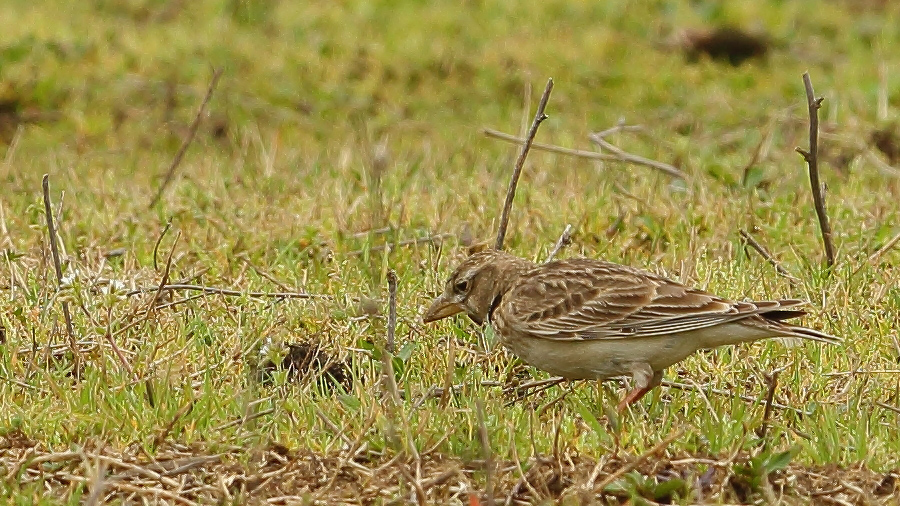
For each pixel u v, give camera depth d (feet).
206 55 70.44
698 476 27.81
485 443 26.45
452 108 67.67
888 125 60.03
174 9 76.38
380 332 34.65
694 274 40.01
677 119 65.21
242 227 44.52
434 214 45.91
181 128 64.69
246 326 35.76
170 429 29.86
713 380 33.99
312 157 58.54
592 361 31.40
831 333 35.88
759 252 40.93
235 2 75.25
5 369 33.35
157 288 38.09
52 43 70.33
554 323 31.30
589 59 71.20
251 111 66.44
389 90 68.69
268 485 28.12
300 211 46.47
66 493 27.55
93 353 34.19
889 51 73.36
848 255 41.27
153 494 27.71
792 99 67.00
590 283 31.60
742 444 28.25
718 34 73.36
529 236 44.24
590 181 52.06
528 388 33.50
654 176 51.31
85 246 43.19
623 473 27.40
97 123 64.80
